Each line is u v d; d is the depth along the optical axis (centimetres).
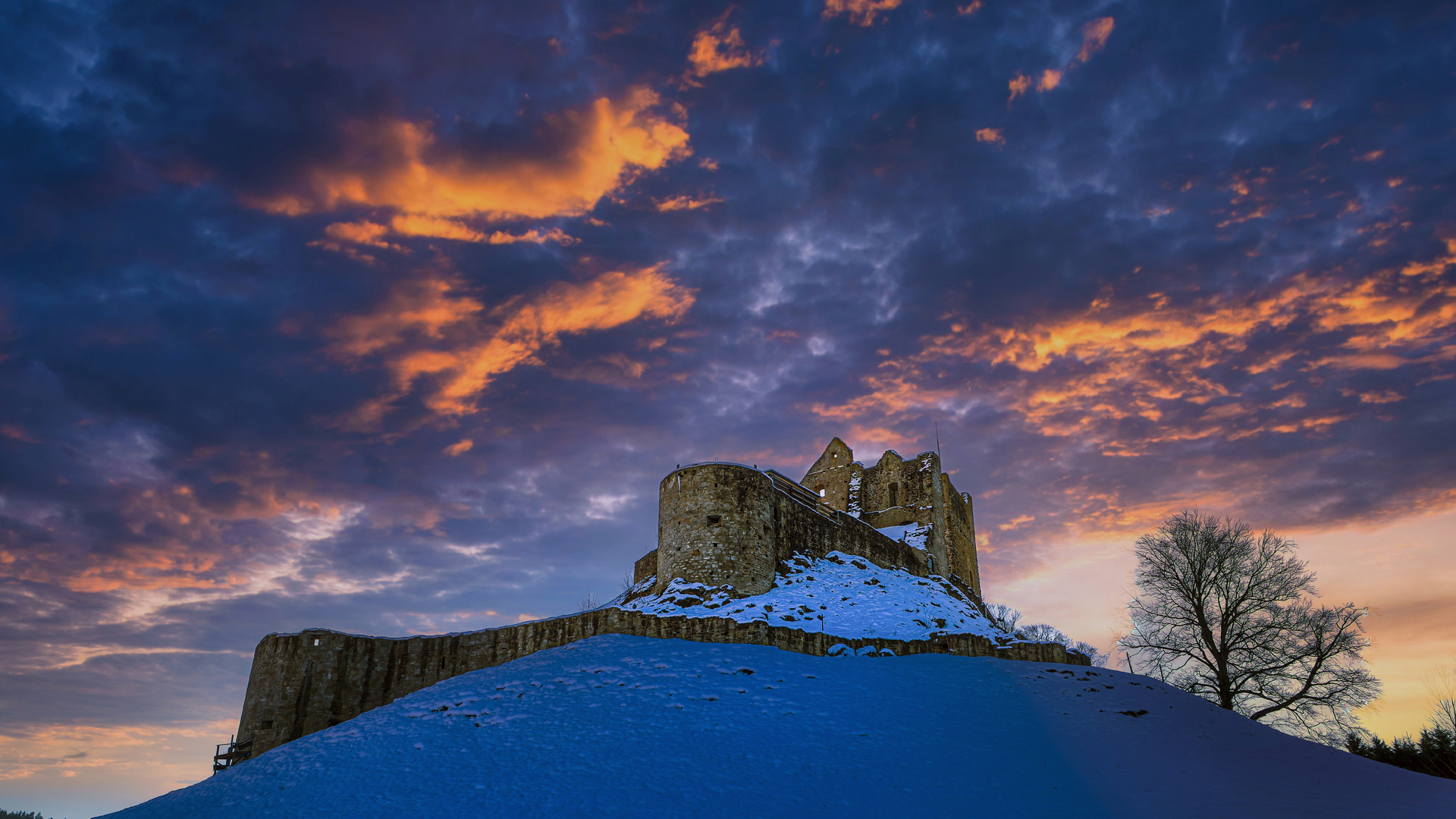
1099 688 3544
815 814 2278
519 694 3309
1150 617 4653
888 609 4406
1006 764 2653
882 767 2589
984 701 3219
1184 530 4678
